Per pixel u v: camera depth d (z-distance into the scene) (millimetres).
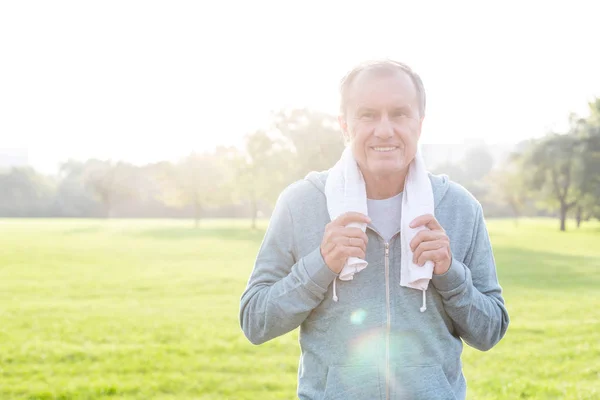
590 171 56750
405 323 2059
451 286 2008
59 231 50156
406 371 2035
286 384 7168
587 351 8797
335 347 2080
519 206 75625
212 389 6984
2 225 62594
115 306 13742
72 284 17938
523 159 61812
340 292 2082
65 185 104750
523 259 26219
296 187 2283
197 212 68250
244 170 60750
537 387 6984
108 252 29891
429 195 2102
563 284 17516
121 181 104375
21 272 21109
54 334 10227
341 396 2037
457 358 2162
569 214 68812
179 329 10758
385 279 2092
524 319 11703
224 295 15695
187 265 23922
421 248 1972
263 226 64375
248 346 9211
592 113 58469
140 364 8062
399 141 2025
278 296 2053
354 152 2088
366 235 1975
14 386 6949
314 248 2162
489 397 6629
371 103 2002
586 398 6555
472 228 2223
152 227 59844
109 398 6625
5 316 12148
